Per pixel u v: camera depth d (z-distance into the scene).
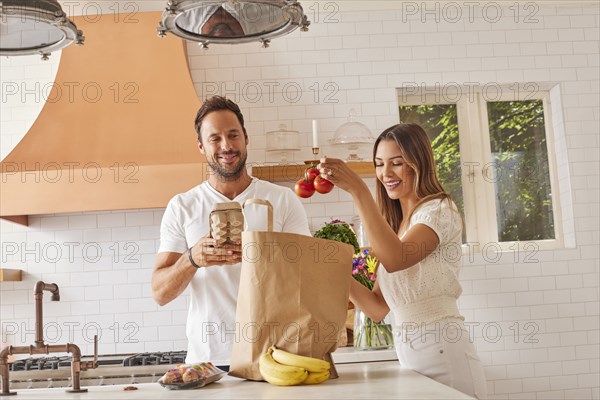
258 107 4.37
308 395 1.62
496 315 4.31
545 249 4.48
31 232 4.26
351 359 3.09
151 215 4.28
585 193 4.46
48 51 2.32
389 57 4.44
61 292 4.22
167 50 4.04
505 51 4.49
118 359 3.78
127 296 4.22
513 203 4.61
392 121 4.39
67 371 3.36
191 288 2.49
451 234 2.15
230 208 2.12
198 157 3.75
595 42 4.55
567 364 4.29
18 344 4.18
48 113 3.90
